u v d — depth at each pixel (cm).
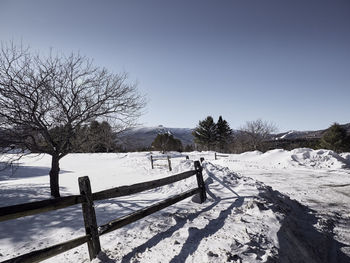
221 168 841
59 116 768
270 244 299
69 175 1523
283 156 1844
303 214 543
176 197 441
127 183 1080
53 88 765
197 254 264
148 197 694
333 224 491
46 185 1088
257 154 2334
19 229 460
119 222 310
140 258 277
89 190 289
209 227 351
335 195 741
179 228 367
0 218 202
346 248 390
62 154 816
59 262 296
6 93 687
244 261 245
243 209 443
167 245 300
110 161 2753
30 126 694
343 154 1781
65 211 589
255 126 4466
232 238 303
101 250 310
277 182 982
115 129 888
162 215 466
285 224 381
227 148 5328
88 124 843
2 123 668
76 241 262
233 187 633
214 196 579
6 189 949
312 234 425
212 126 5375
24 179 1499
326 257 366
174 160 2169
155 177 1242
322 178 1061
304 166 1501
